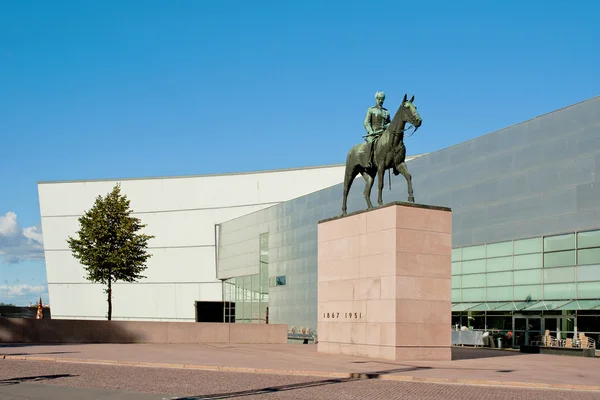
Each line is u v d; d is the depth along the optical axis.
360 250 28.19
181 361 24.27
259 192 80.06
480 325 43.06
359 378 19.89
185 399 14.36
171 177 85.25
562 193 37.59
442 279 26.67
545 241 38.47
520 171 40.53
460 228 45.00
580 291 35.97
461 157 45.28
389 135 26.86
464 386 18.22
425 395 15.84
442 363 24.78
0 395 14.74
